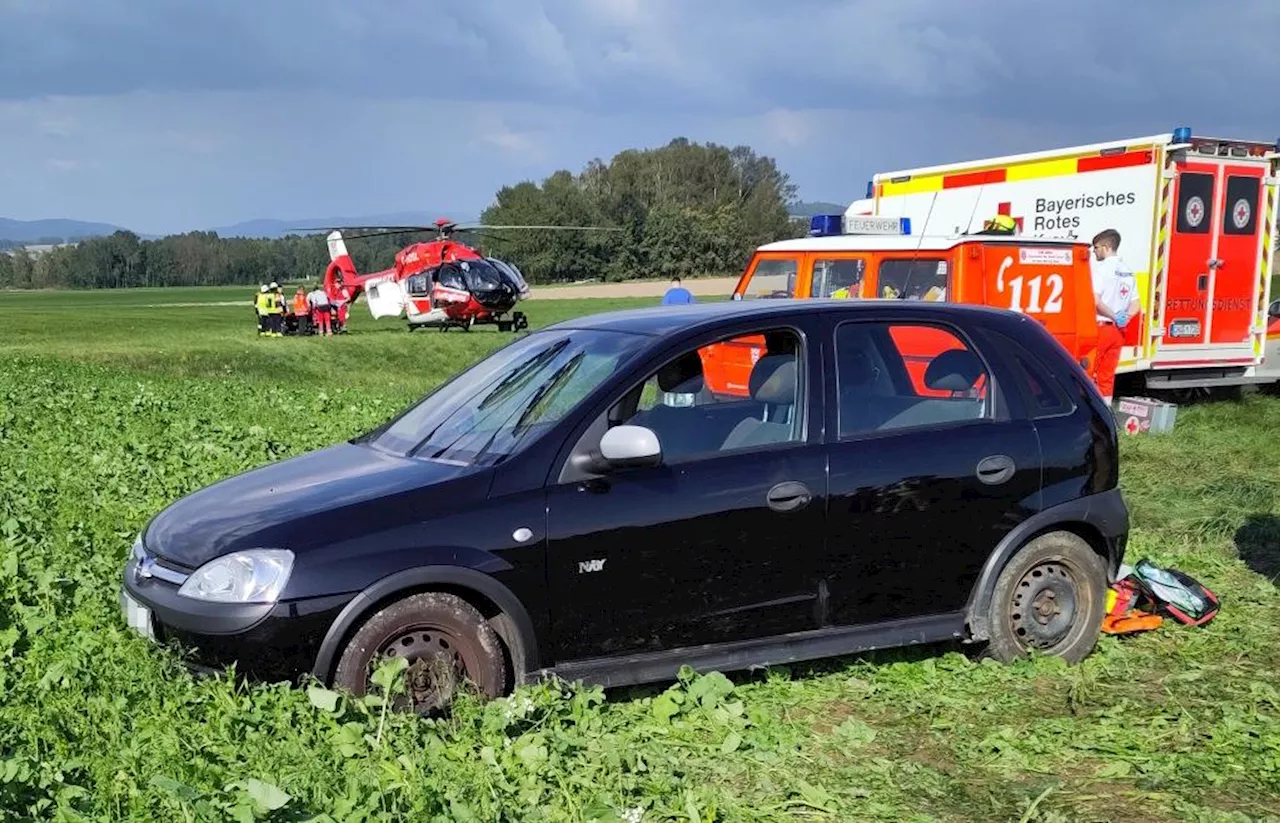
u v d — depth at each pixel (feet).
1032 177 47.88
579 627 15.87
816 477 17.01
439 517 15.23
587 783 13.20
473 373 19.70
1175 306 46.68
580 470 15.92
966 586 18.26
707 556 16.38
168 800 11.87
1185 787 14.10
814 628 17.33
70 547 22.29
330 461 18.06
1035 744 15.30
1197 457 38.96
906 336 18.58
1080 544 19.11
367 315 188.65
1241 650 19.54
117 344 93.15
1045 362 19.47
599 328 18.71
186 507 16.98
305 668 14.56
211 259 576.61
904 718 16.33
